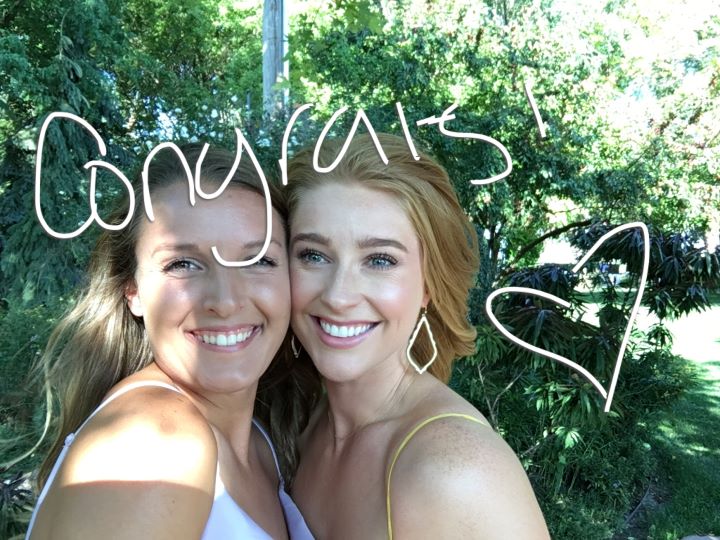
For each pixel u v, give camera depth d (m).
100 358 0.58
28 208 1.98
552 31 2.92
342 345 0.55
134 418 0.44
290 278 0.57
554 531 1.71
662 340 2.13
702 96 3.85
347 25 1.88
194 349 0.51
